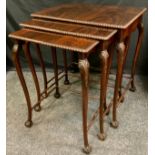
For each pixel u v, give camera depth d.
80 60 0.95
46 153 1.22
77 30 1.07
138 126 1.37
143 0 1.59
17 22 1.85
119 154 1.20
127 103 1.56
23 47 1.25
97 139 1.29
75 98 1.65
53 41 1.00
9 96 1.70
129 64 1.85
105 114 1.35
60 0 1.70
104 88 1.12
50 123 1.42
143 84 1.77
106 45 1.02
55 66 1.54
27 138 1.32
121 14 1.25
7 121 1.45
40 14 1.27
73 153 1.21
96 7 1.43
